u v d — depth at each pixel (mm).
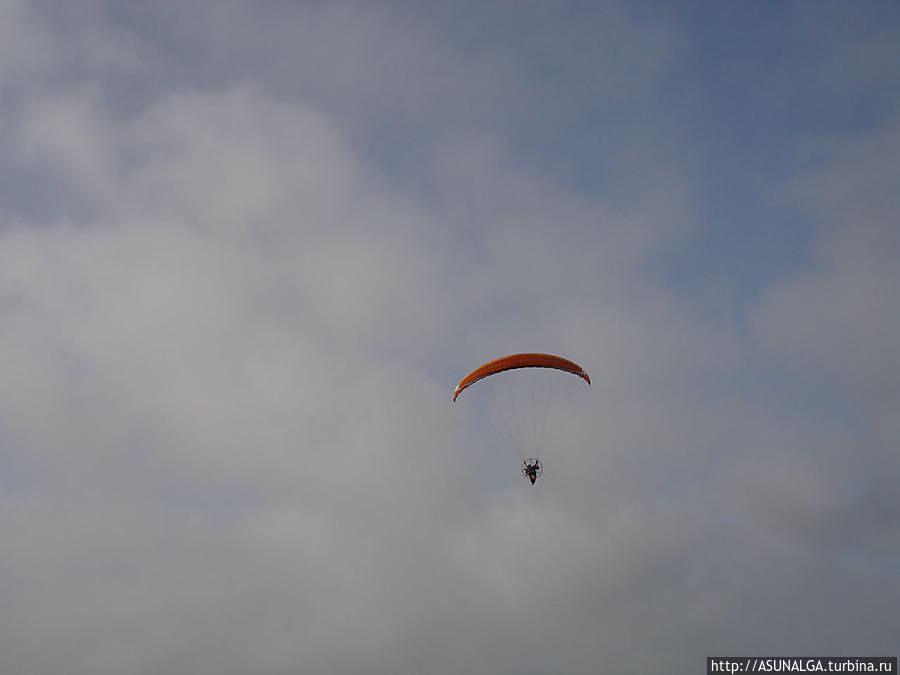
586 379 60531
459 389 61344
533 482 57906
